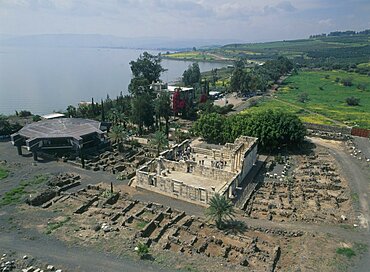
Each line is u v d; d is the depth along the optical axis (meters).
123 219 71.81
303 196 85.50
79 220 70.50
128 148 121.88
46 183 89.56
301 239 66.00
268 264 57.03
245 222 72.50
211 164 103.19
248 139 109.38
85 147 118.31
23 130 119.06
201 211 77.50
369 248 62.47
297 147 123.50
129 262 56.28
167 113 152.75
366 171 101.75
